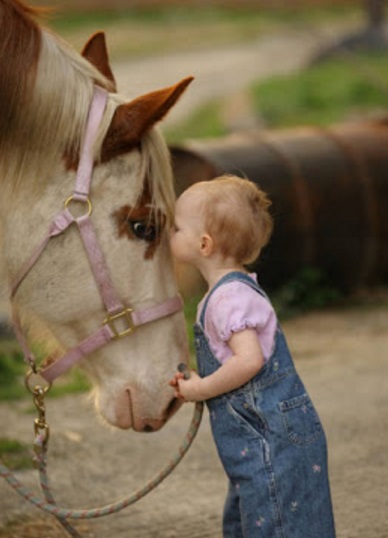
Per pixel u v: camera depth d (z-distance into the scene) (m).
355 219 9.90
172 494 5.48
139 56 28.83
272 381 3.77
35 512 5.21
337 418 6.68
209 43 31.98
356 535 4.83
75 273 3.88
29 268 3.90
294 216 9.62
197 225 3.84
